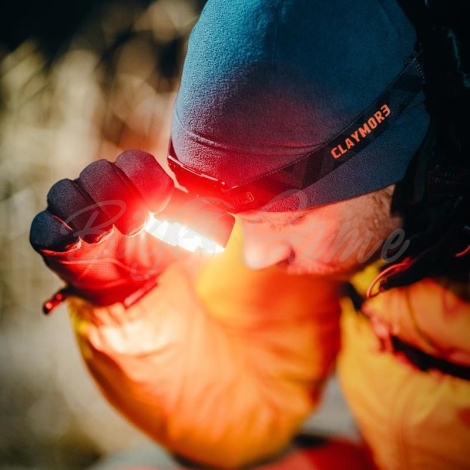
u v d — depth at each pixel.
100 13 2.38
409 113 0.83
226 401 1.29
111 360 1.14
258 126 0.77
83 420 2.24
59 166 2.31
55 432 2.23
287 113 0.76
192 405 1.25
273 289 1.33
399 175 0.85
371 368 1.17
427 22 0.81
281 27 0.75
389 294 1.08
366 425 1.22
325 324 1.38
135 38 2.30
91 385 2.29
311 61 0.75
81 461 2.16
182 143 0.82
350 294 1.17
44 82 2.35
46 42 2.47
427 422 1.09
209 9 0.80
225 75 0.76
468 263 0.96
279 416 1.38
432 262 0.91
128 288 1.07
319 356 1.39
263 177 0.80
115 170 0.84
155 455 1.52
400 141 0.83
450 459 1.08
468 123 0.81
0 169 2.34
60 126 2.31
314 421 1.59
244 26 0.75
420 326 1.04
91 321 1.11
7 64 2.38
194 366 1.24
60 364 2.31
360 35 0.77
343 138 0.79
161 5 2.26
